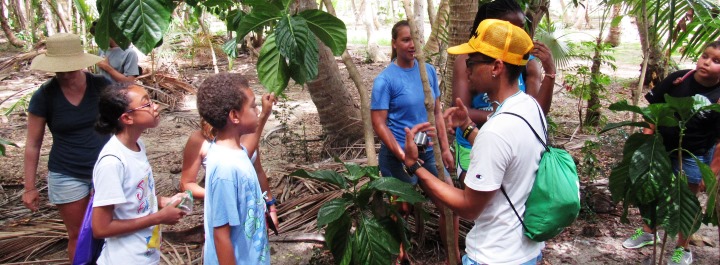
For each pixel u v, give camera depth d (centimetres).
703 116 351
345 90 666
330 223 312
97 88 351
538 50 303
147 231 277
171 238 437
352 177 311
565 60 679
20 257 423
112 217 262
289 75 227
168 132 814
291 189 529
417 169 239
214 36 1566
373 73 1383
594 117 764
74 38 334
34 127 339
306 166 583
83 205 352
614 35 1605
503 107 219
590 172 509
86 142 343
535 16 470
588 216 468
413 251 411
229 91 233
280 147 713
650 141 284
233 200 236
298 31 211
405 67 364
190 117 895
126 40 222
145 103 267
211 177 237
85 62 332
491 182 214
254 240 249
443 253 409
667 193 281
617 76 1218
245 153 250
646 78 913
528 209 225
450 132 247
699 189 375
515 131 213
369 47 1577
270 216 324
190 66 1430
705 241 427
